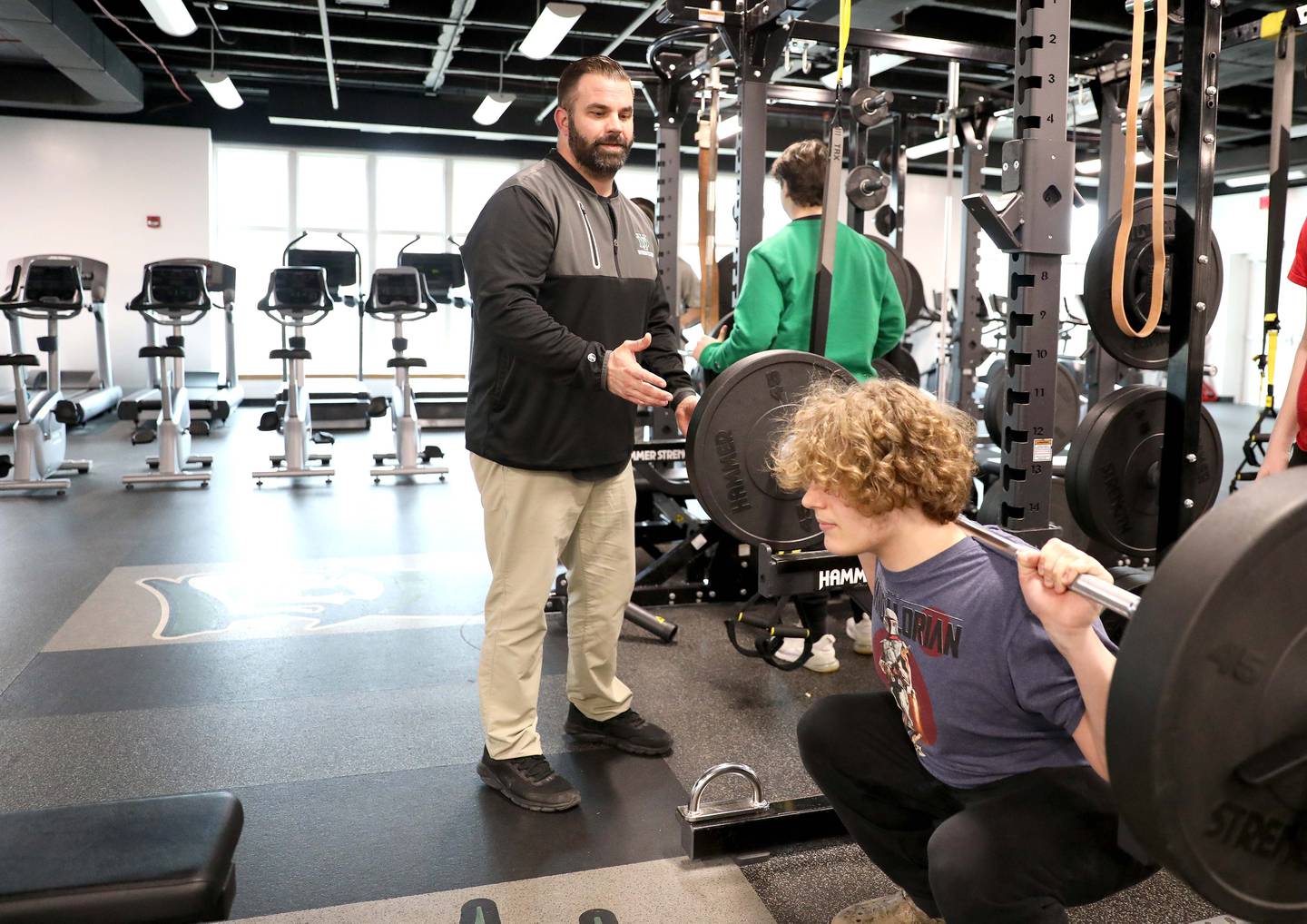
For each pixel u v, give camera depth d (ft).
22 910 4.01
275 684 10.33
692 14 10.50
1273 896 3.19
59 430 22.21
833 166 8.24
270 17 27.02
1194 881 3.05
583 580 8.32
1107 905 6.45
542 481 7.57
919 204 41.63
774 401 7.55
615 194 7.93
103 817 4.64
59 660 10.94
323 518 18.47
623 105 7.41
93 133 34.50
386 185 38.91
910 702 4.79
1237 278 44.34
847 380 7.70
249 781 8.17
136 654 11.15
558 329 6.91
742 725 9.36
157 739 8.96
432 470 22.58
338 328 39.73
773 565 8.05
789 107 16.28
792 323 9.23
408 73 33.86
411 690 10.22
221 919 4.33
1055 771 4.58
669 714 9.61
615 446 7.84
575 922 6.28
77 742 8.86
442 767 8.47
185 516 18.47
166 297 21.95
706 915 6.38
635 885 6.71
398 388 24.08
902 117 16.99
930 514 4.40
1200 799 2.94
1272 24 8.66
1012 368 7.98
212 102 35.81
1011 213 7.57
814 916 6.37
